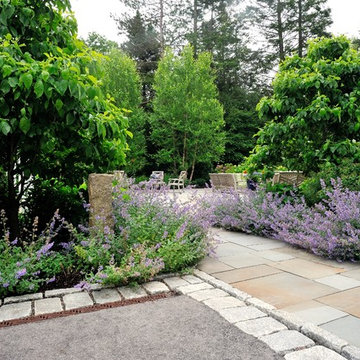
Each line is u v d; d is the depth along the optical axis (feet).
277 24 88.94
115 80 62.85
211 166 67.51
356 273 10.89
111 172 14.65
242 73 92.43
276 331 6.86
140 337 6.66
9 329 7.04
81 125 10.75
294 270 11.25
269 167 20.92
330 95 18.34
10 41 10.87
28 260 9.25
